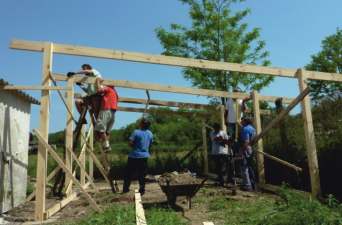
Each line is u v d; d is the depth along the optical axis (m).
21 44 6.55
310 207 5.08
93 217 5.67
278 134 11.30
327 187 8.88
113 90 9.06
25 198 8.49
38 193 6.18
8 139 7.32
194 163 15.30
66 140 8.55
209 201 7.68
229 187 10.10
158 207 6.96
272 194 8.73
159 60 7.45
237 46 15.96
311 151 8.09
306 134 8.22
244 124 9.73
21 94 7.82
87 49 6.95
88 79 8.50
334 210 5.58
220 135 10.48
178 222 5.55
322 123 9.53
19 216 6.59
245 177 9.41
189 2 16.39
